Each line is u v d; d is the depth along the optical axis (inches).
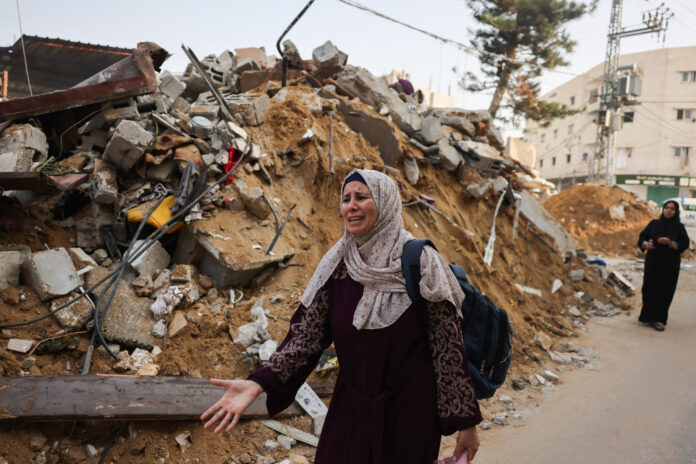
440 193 284.5
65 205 178.7
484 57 818.2
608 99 1225.4
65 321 136.6
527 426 156.0
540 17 769.6
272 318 165.0
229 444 125.0
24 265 145.4
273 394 72.2
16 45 456.1
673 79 1603.1
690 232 752.3
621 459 137.2
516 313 245.4
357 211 68.1
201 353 148.4
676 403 174.4
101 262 165.9
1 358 124.7
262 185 200.5
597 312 299.0
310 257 192.1
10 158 165.8
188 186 176.6
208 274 175.3
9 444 108.0
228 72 330.3
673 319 289.3
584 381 194.5
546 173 1913.1
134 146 176.1
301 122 227.3
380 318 66.3
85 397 116.1
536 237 331.9
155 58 198.8
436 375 67.5
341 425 71.2
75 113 192.2
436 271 66.2
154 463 115.1
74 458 111.5
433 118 289.0
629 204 631.8
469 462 70.1
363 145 249.9
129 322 146.6
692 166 1593.3
